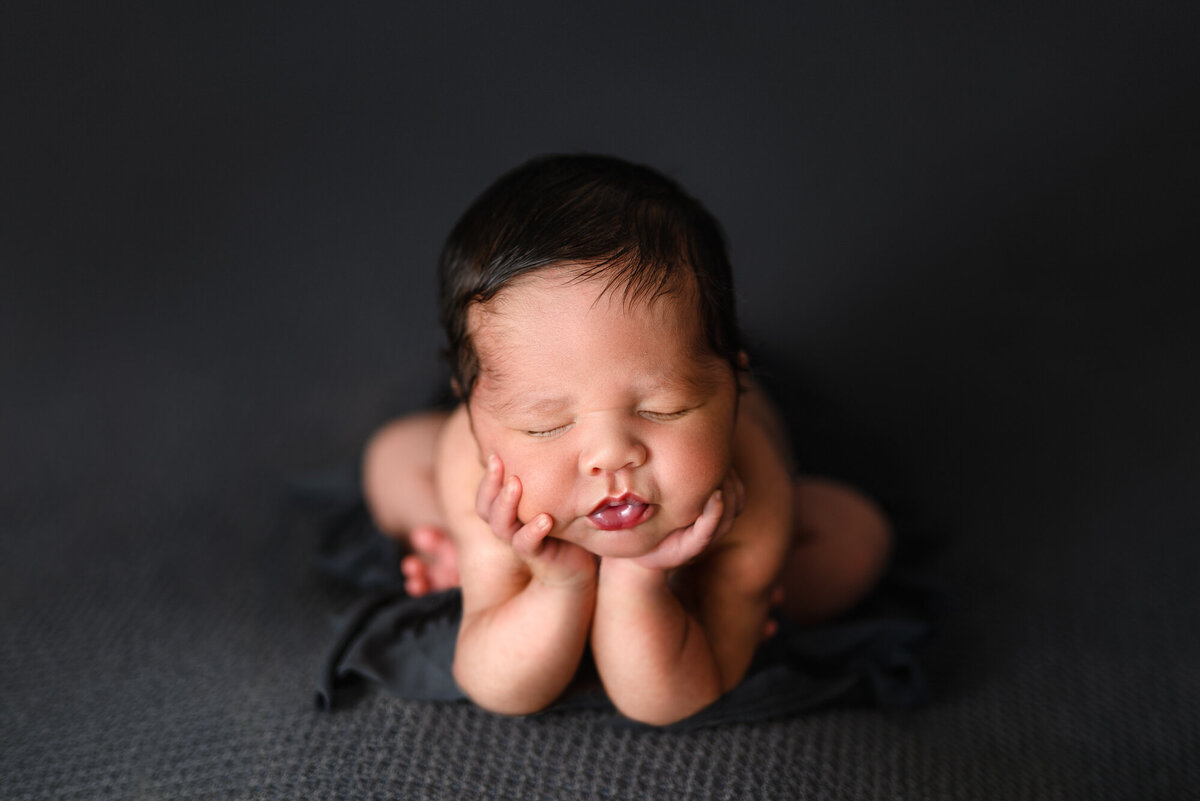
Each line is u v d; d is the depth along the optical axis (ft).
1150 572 5.23
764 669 4.10
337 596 5.00
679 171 7.66
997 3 9.02
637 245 3.37
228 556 5.24
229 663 4.45
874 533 4.87
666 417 3.34
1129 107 8.09
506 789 3.65
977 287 6.93
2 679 4.39
